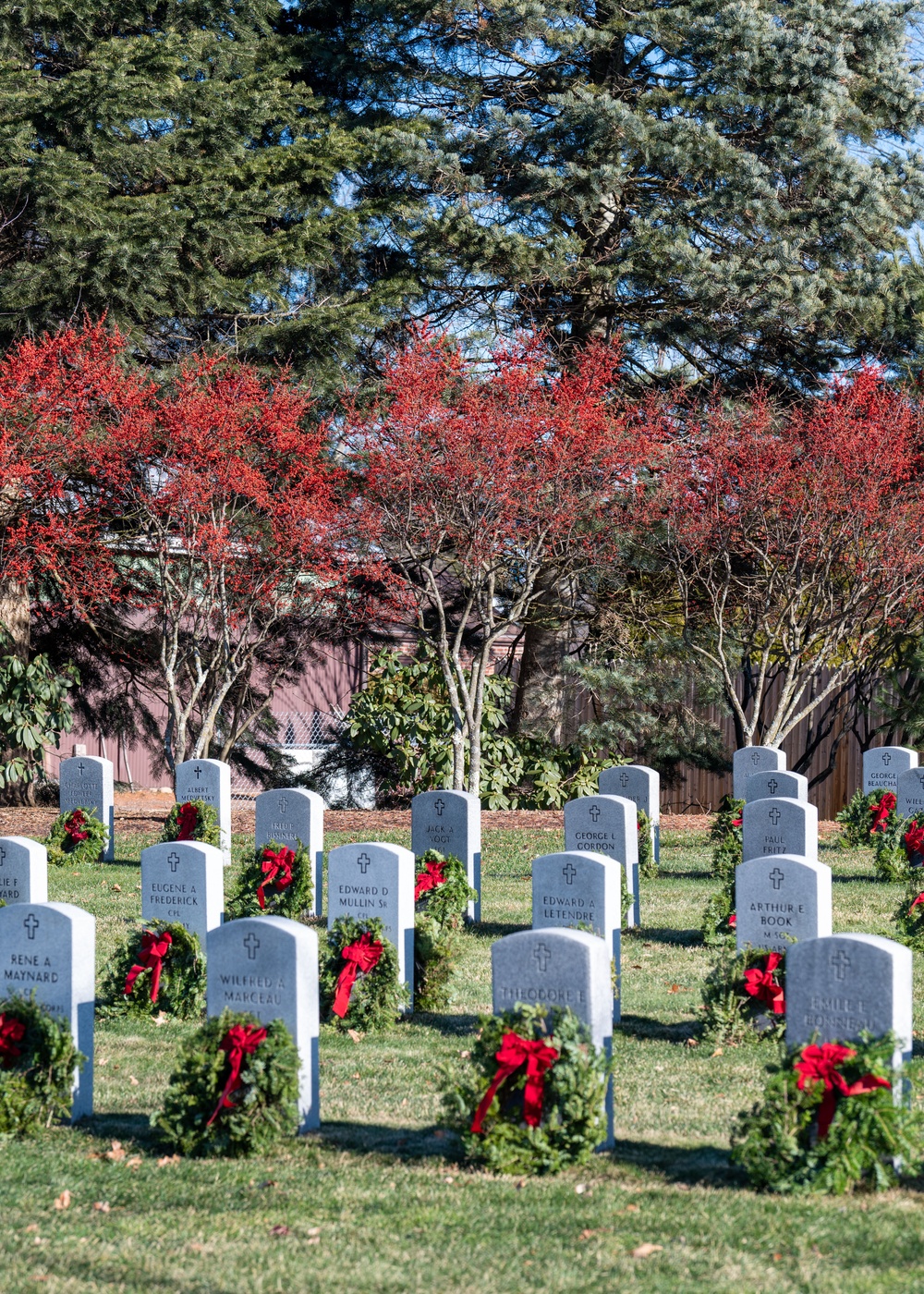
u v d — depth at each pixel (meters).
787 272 21.73
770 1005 9.66
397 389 18.94
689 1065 9.20
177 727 19.81
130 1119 8.14
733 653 23.27
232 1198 6.76
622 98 24.56
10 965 8.28
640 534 21.42
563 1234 6.21
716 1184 6.86
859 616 20.53
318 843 15.25
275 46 24.73
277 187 21.92
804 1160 6.71
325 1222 6.42
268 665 25.30
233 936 7.95
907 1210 6.40
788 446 20.02
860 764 24.83
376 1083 8.91
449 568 22.56
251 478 18.84
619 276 22.75
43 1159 7.36
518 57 24.52
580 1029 7.29
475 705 19.95
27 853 12.56
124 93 20.00
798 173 23.19
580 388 19.56
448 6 23.20
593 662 25.06
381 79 24.36
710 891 15.50
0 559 20.17
